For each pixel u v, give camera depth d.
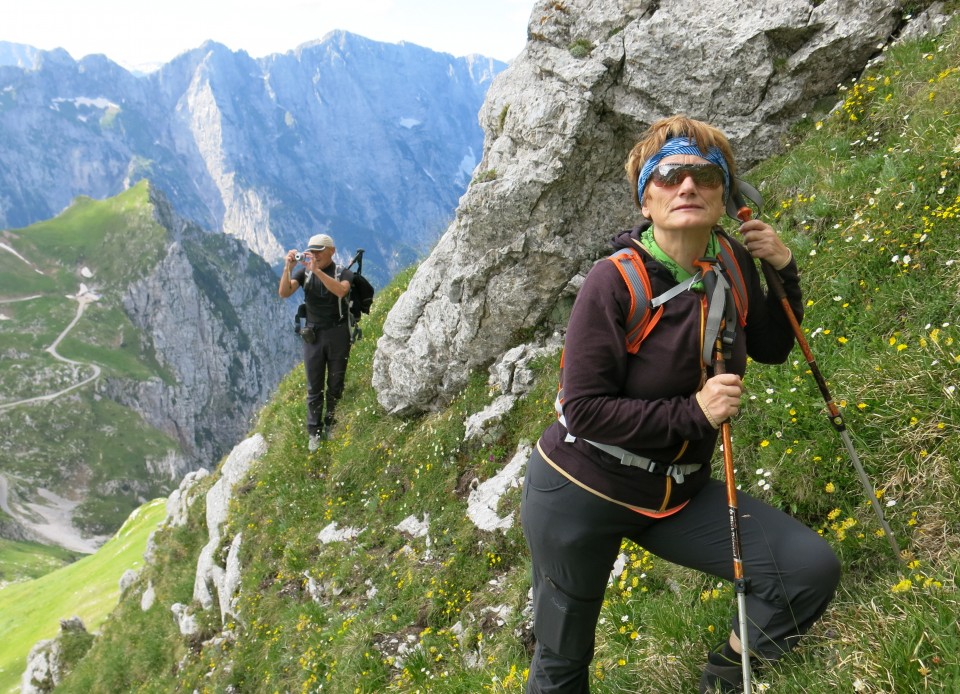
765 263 3.46
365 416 12.55
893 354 4.90
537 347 9.97
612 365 2.95
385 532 10.17
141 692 15.00
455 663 6.88
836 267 6.24
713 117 9.37
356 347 14.88
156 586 18.77
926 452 4.20
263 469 14.62
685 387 2.98
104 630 20.56
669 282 2.99
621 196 9.73
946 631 2.99
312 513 12.20
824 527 4.43
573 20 9.76
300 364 18.28
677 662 4.07
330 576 10.29
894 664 2.98
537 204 9.45
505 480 8.69
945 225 5.65
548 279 9.75
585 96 9.18
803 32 9.04
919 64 7.95
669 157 2.92
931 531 3.86
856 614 3.53
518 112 9.73
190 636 14.73
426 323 11.07
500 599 7.32
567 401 2.96
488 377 10.42
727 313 3.00
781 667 3.32
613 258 3.02
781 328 3.57
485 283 9.95
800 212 7.49
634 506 3.13
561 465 3.20
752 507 3.22
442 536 8.91
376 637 8.17
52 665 30.97
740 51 9.12
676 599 4.79
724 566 3.18
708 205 2.90
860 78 8.85
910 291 5.37
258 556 12.59
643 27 9.28
